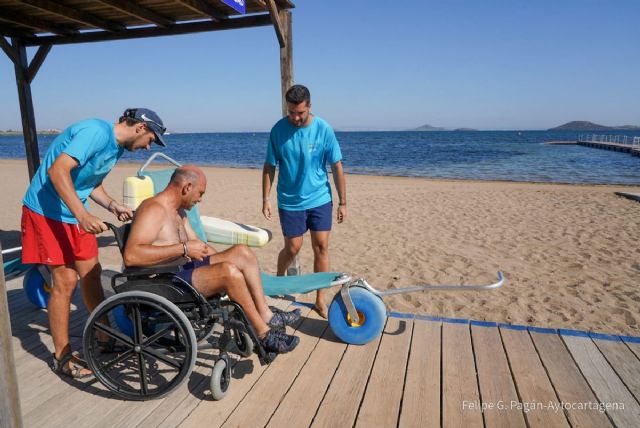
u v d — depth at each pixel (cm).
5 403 160
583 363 298
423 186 1631
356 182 1777
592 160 3444
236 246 282
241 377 281
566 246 728
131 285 255
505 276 580
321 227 366
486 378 281
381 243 746
